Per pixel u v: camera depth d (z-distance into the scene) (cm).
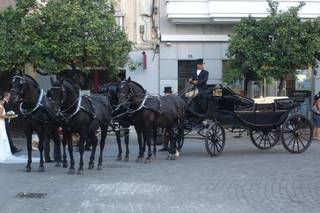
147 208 955
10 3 2630
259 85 2698
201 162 1566
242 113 1750
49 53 2073
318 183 1215
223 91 1722
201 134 1812
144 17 2702
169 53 2706
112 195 1070
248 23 2384
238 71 2367
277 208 962
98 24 2088
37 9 2155
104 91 1650
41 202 1002
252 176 1306
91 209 944
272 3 2394
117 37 2172
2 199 1029
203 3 2656
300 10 2558
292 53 2288
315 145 2084
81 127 1332
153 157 1686
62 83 1312
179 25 2711
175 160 1612
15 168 1459
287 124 1831
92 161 1421
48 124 1397
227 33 2722
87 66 2239
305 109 2688
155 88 2703
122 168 1441
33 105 1349
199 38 2703
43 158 1504
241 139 2308
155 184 1192
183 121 1706
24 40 2058
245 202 1011
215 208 957
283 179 1264
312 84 2769
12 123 2444
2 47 2069
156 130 1742
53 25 2067
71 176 1299
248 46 2316
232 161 1587
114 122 1608
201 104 1722
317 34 2334
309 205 989
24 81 1338
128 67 2506
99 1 2189
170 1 2642
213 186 1172
